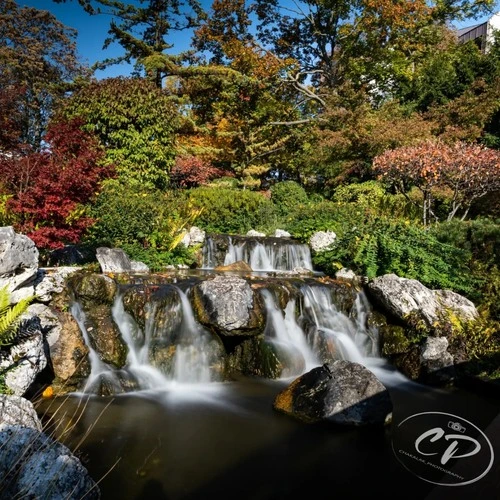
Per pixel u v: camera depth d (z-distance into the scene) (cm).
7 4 2264
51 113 2142
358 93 1956
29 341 493
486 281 838
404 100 2189
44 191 659
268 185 2292
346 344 774
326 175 1881
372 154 1688
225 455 436
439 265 873
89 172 742
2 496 287
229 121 2327
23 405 393
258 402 573
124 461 411
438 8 2244
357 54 2384
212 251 1101
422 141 1427
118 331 639
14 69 2053
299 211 1410
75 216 722
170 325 668
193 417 519
